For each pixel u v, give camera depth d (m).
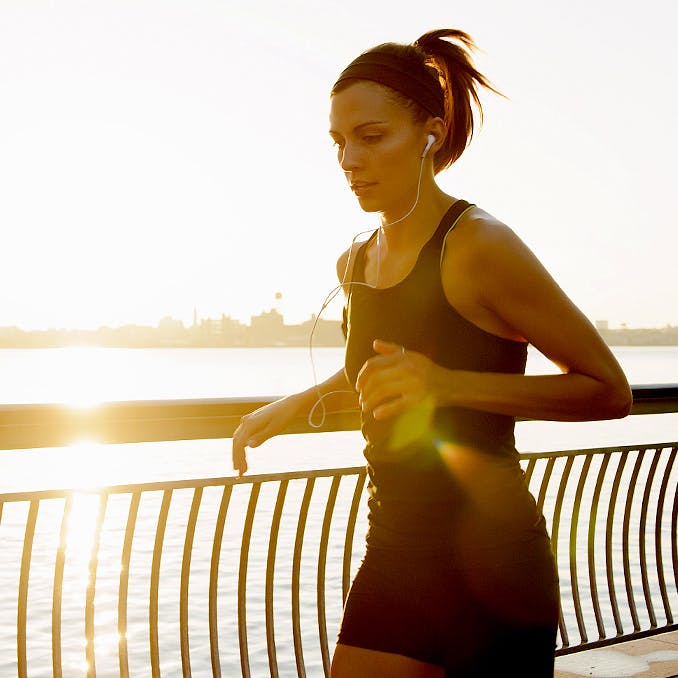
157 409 2.14
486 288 1.37
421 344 1.43
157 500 29.66
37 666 14.23
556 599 1.52
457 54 1.55
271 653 2.60
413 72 1.44
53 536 24.61
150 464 41.47
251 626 15.09
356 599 1.54
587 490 23.58
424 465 1.46
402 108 1.44
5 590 18.95
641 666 3.32
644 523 3.52
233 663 13.57
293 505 25.62
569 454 3.16
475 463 1.44
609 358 1.35
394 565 1.49
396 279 1.50
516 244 1.36
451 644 1.45
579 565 16.27
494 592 1.44
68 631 16.05
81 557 21.84
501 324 1.43
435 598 1.46
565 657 3.40
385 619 1.49
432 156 1.50
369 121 1.43
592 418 1.37
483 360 1.42
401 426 1.46
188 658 2.45
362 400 1.31
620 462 3.37
